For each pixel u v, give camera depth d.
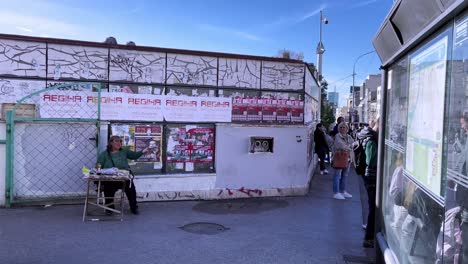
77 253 5.19
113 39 9.20
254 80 9.23
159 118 8.47
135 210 7.29
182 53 8.59
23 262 4.82
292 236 6.24
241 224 6.86
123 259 5.04
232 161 8.90
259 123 9.26
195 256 5.24
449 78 2.65
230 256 5.28
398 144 4.36
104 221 6.75
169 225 6.66
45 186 7.70
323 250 5.62
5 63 7.73
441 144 2.79
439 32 2.90
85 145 7.88
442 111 2.79
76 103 7.96
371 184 5.79
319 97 16.95
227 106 8.97
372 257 5.38
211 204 8.31
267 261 5.14
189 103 8.67
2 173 7.39
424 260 3.26
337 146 9.32
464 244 2.38
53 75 7.92
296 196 9.35
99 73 8.13
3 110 7.74
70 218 6.84
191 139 8.70
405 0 3.33
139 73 8.36
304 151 9.48
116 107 8.16
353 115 41.78
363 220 7.04
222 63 8.93
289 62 9.54
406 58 4.01
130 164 8.30
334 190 9.33
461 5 2.31
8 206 7.40
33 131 7.61
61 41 7.91
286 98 9.55
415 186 3.55
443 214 2.74
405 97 4.04
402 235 4.03
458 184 2.46
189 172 8.70
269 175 9.20
